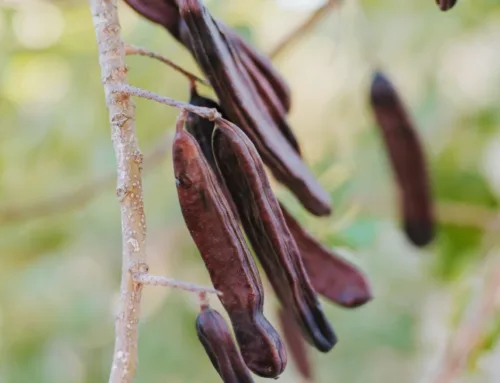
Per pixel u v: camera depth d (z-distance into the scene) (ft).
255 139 1.45
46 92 2.95
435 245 2.77
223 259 1.37
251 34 2.51
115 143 1.39
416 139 1.88
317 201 1.50
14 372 3.09
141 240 1.38
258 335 1.38
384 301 3.18
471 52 2.88
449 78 2.89
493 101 2.88
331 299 1.57
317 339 1.44
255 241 1.42
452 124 2.88
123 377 1.39
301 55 3.00
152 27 2.51
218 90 1.43
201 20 1.40
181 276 2.99
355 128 2.93
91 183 2.43
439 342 3.08
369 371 3.43
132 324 1.38
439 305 3.15
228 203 1.40
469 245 2.74
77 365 3.17
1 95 2.86
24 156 2.91
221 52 1.42
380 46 2.68
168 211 2.90
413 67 2.85
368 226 2.01
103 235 3.03
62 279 3.08
